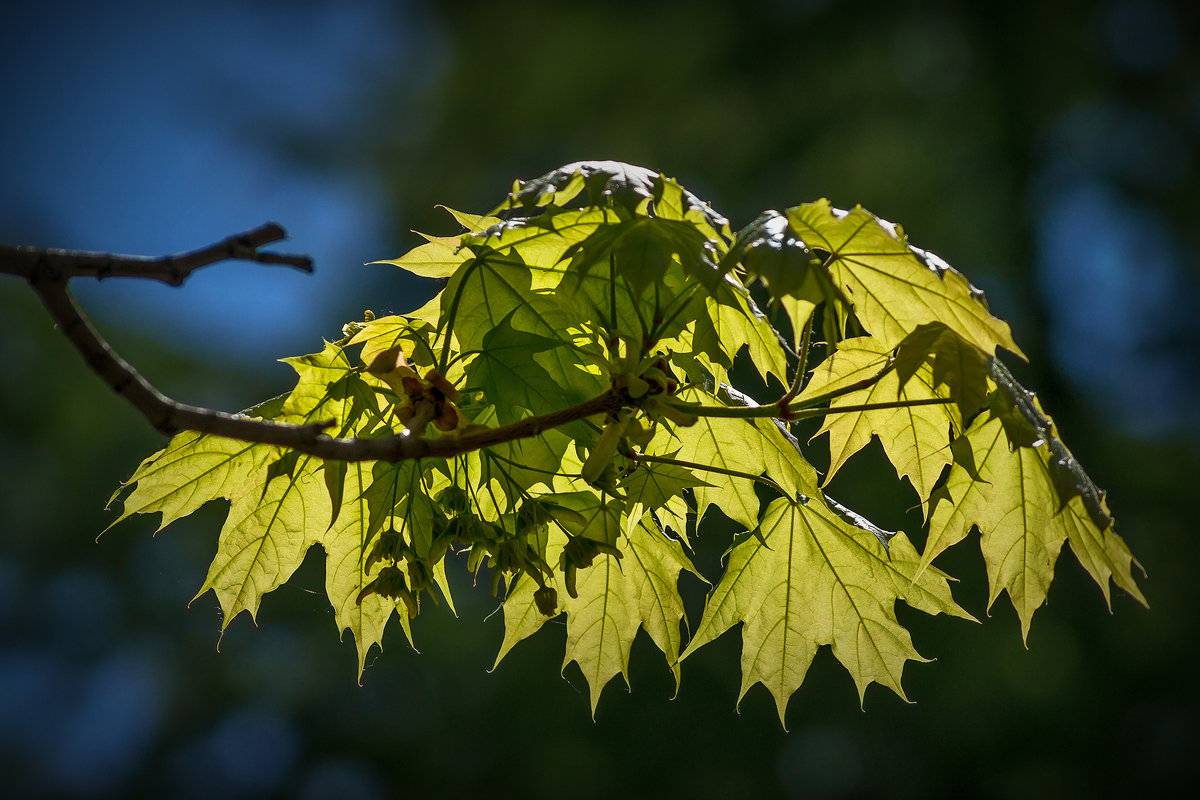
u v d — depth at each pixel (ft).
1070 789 42.50
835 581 11.53
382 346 9.92
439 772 44.27
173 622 50.52
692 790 41.73
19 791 51.83
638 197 8.78
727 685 41.75
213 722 49.93
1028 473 10.76
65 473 51.85
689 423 8.50
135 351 55.98
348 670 47.62
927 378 10.24
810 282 8.75
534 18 58.70
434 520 9.25
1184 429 49.37
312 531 10.76
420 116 62.34
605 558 11.34
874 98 55.01
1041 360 49.06
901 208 50.85
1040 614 43.01
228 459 10.55
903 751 43.32
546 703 42.91
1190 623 44.91
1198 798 43.04
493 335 9.32
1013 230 51.31
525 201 8.89
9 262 6.17
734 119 54.49
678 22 56.80
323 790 47.88
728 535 39.29
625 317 9.37
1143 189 52.85
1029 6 53.36
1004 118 52.54
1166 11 53.78
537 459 9.23
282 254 6.91
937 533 11.10
